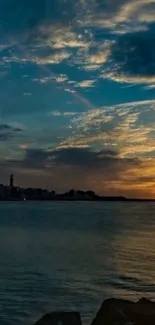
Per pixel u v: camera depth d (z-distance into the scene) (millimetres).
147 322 12406
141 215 150250
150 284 26469
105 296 22984
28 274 29891
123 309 13109
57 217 127812
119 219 118812
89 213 166625
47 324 12305
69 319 12562
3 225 87812
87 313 19297
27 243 53781
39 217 126438
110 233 70438
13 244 52438
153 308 13305
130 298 22688
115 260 38406
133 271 31953
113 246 51281
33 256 40656
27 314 19109
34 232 71062
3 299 21750
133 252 45219
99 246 51156
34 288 24781
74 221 105438
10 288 24656
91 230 76562
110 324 12492
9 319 18250
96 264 35625
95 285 26062
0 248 47812
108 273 30625
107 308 13281
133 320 12555
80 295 23125
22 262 36188
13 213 158250
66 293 23500
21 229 77125
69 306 20609
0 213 156625
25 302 21266
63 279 27984
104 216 139000
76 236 64562
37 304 20891
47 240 58062
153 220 113875
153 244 53938
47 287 25062
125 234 69000
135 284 26500
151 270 32469
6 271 31109
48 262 36375
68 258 39438
